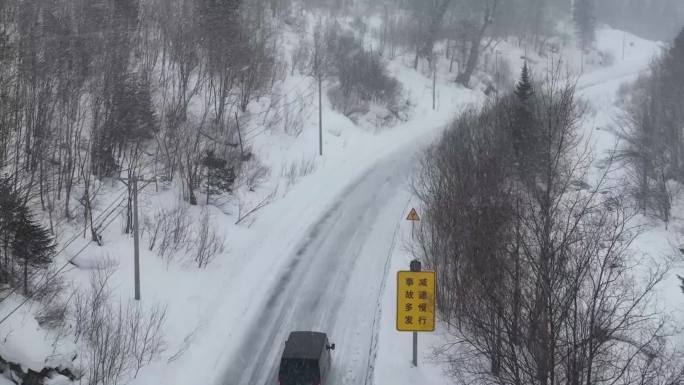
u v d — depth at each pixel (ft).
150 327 67.41
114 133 99.45
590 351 43.86
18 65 89.92
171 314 72.43
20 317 57.62
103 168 96.37
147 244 83.71
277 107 147.13
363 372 66.59
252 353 70.03
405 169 145.69
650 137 140.56
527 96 99.91
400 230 107.34
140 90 109.09
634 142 140.67
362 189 131.13
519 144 86.69
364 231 107.34
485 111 140.87
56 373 55.47
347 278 89.35
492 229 68.64
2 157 79.25
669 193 123.24
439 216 85.25
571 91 75.97
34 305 61.57
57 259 72.64
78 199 86.94
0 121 82.33
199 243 89.51
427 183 121.70
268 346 71.56
